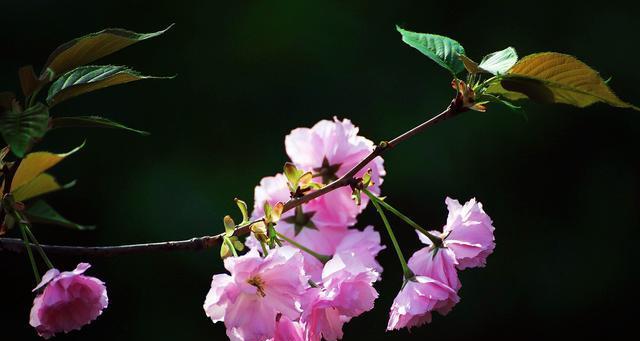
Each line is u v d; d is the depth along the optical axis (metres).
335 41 12.70
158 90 12.16
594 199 12.55
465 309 11.96
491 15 13.05
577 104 2.31
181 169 11.69
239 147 12.11
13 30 11.84
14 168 2.30
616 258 12.42
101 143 11.50
